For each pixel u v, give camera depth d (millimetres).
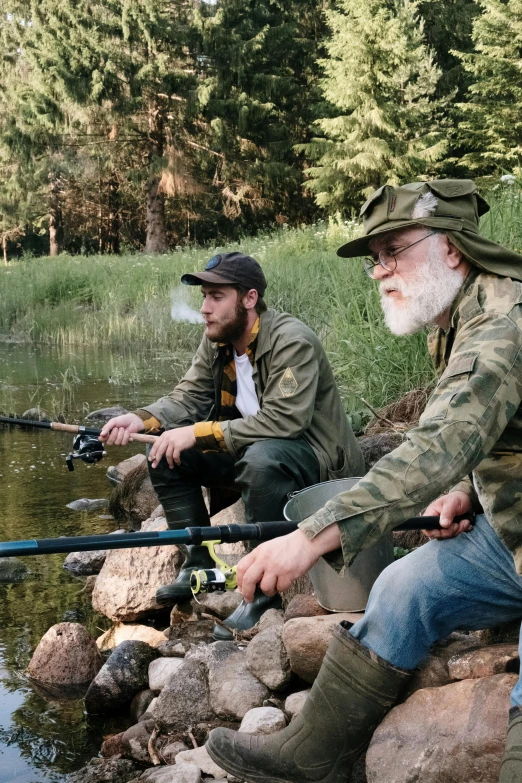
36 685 3377
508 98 23734
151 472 3828
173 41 27328
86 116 28266
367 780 2246
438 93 27938
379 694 2229
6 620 3973
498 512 2062
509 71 23141
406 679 2242
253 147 28891
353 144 25453
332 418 3688
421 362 5496
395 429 4746
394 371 5645
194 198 29734
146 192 29344
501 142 23078
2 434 7965
